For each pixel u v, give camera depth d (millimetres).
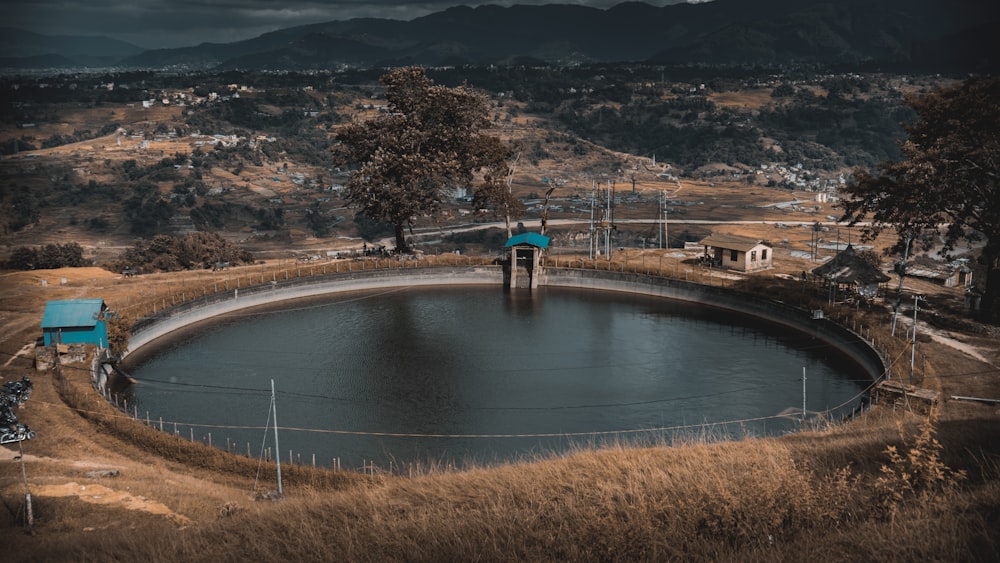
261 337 107188
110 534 27094
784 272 131875
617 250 161750
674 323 114125
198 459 60562
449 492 26344
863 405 73625
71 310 86938
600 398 82812
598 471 28016
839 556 15586
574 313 121375
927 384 73062
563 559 18797
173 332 109188
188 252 178750
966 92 86625
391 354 99312
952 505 16656
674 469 26500
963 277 120375
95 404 70750
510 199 149000
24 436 62188
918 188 89375
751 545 17969
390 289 139500
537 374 91188
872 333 91375
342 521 23156
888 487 18969
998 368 77250
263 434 73062
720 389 85250
